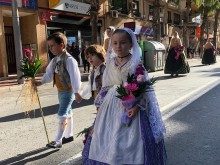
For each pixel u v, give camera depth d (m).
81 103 4.39
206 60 12.23
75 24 10.75
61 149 2.48
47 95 5.54
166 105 4.09
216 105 4.04
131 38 1.62
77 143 2.61
